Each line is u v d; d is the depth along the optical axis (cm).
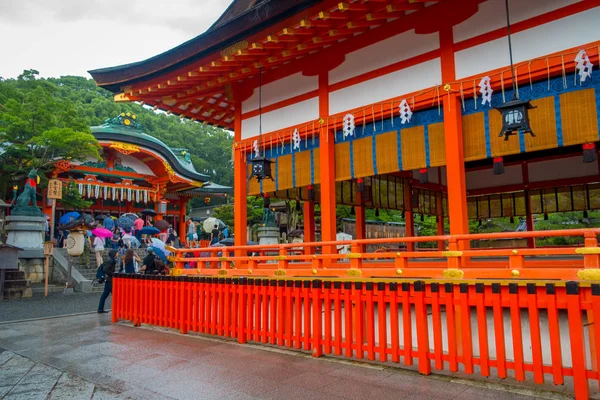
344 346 581
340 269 664
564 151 1173
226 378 521
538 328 438
